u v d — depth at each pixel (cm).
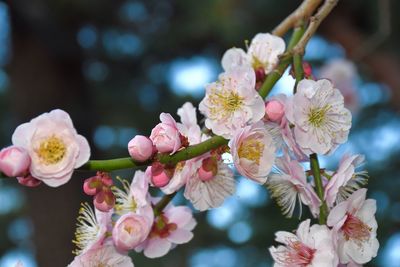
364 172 325
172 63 1084
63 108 1001
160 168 287
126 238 296
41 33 966
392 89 886
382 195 1016
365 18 920
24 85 996
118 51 1077
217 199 312
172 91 1124
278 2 816
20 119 999
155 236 329
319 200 298
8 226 1434
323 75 848
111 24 992
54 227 960
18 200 1381
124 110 1153
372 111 1062
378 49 888
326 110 303
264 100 312
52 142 267
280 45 351
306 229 296
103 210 289
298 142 301
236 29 812
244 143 290
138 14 1004
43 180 265
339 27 901
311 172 309
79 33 1011
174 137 280
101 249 308
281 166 307
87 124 1025
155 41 1022
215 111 293
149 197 325
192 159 300
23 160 261
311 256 293
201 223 1105
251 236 1077
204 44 1002
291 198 318
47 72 1001
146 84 1125
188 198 310
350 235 303
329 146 302
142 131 1153
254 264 1145
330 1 332
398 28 884
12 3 927
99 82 1120
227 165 307
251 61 350
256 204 1066
